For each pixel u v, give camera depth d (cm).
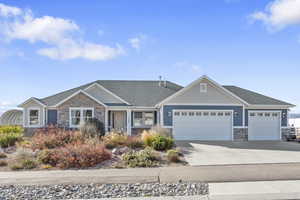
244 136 2353
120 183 975
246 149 1786
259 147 1892
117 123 2641
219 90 2361
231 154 1580
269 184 938
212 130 2339
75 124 2427
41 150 1486
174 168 1219
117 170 1192
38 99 2477
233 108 2359
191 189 892
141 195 837
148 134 1730
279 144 2080
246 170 1159
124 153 1448
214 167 1231
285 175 1062
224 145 1989
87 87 2541
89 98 2453
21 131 2469
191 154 1568
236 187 905
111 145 1638
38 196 834
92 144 1521
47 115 2473
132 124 2591
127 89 2819
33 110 2469
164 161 1355
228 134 2352
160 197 811
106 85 2866
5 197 823
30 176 1087
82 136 1805
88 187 930
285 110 2447
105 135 1992
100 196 832
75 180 1016
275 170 1154
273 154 1590
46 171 1187
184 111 2336
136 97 2677
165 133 1933
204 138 2333
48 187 932
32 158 1359
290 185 921
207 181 990
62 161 1271
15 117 3319
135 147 1659
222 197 806
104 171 1173
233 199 793
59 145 1641
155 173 1120
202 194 841
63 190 896
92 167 1257
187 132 2328
